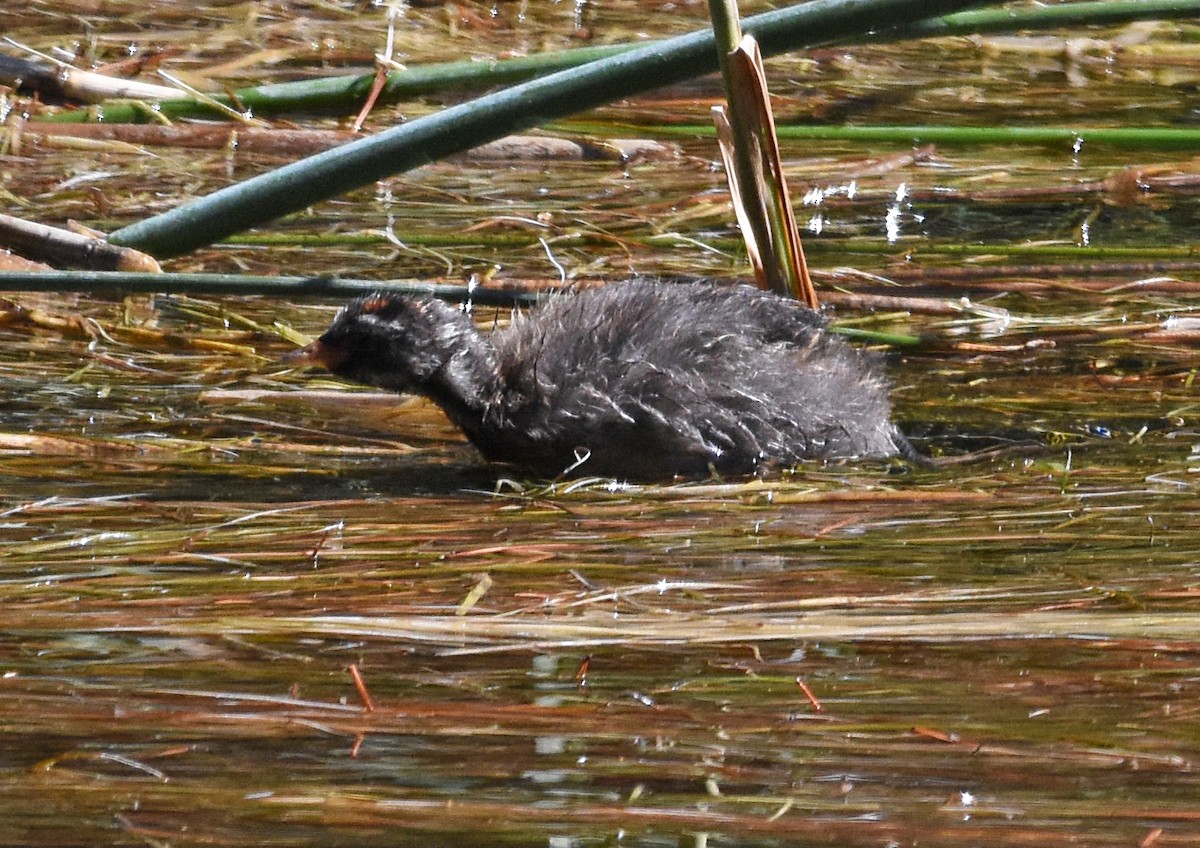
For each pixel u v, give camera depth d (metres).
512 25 21.62
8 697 7.20
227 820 6.28
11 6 21.53
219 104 17.39
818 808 6.42
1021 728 7.01
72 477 10.17
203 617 8.03
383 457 10.90
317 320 13.34
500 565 8.72
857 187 16.38
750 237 12.16
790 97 19.23
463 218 15.60
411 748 6.83
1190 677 7.43
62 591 8.35
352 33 20.77
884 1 11.51
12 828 6.20
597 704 7.20
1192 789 6.54
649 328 10.83
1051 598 8.23
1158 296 13.66
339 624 7.91
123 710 7.10
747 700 7.24
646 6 22.73
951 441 11.05
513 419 10.72
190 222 12.59
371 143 12.03
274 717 7.04
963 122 18.41
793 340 11.07
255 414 11.56
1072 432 11.07
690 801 6.48
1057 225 15.60
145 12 21.56
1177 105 19.16
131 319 13.20
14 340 12.72
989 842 6.18
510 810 6.38
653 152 17.36
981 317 13.16
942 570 8.63
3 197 15.44
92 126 17.03
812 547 9.01
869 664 7.59
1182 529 9.20
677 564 8.77
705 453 10.57
